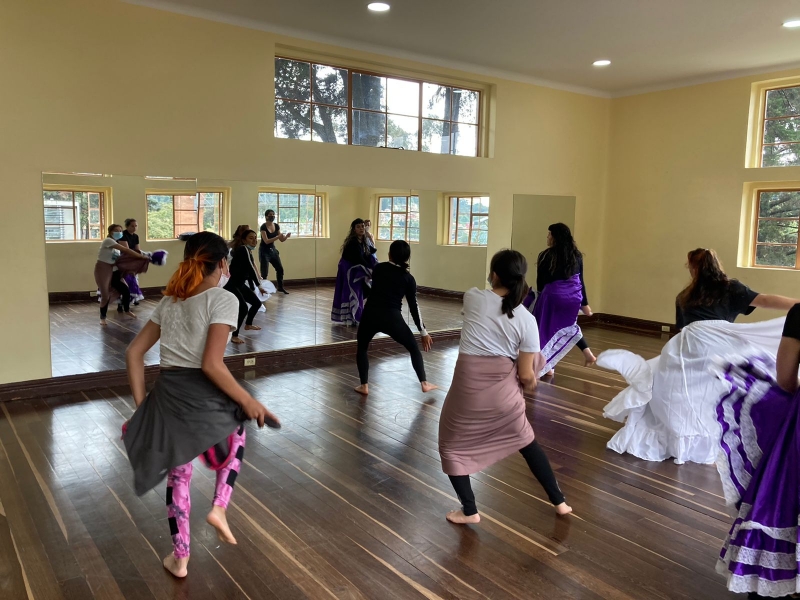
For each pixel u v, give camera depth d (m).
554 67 6.95
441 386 5.29
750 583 2.09
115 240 5.01
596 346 7.04
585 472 3.56
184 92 5.20
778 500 2.06
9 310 4.63
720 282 3.61
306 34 5.74
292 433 4.08
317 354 6.24
